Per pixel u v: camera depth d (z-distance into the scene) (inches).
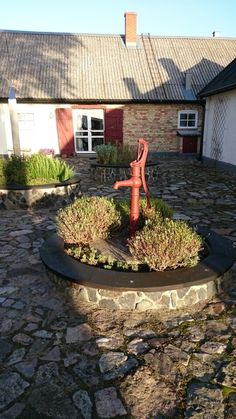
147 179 340.5
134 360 88.0
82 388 78.8
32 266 143.6
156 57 621.3
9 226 199.0
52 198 245.6
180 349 92.3
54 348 92.4
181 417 71.5
